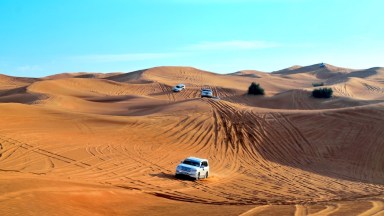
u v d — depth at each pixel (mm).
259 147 37281
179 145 36125
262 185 25109
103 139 35219
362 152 35969
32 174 20375
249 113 47469
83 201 14898
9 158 25234
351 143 37719
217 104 53719
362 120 42281
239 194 21656
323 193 23547
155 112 51312
